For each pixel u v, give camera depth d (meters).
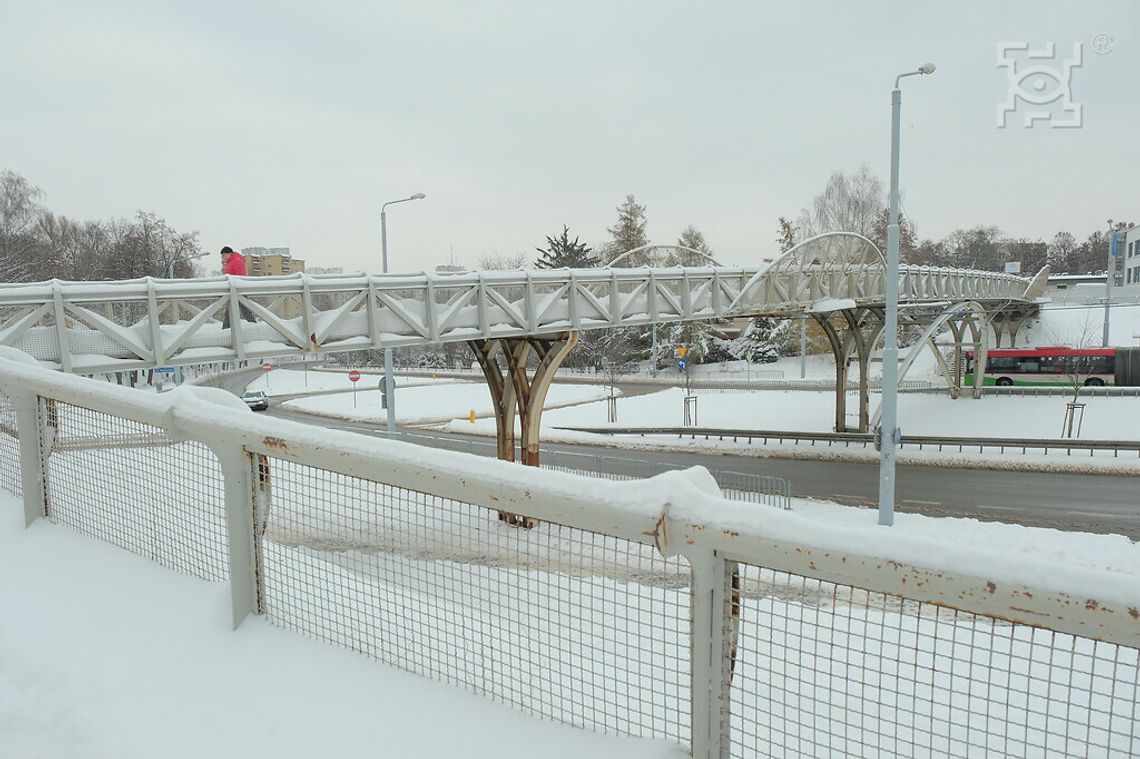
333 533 3.08
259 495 3.28
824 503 19.95
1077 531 17.08
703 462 26.78
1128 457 24.86
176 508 3.82
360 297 14.26
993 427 32.38
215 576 3.66
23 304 10.43
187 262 74.56
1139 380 40.72
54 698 2.82
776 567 1.90
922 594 1.69
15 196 63.50
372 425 38.56
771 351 63.97
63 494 4.57
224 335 12.77
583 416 40.56
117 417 3.96
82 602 3.58
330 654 3.01
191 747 2.50
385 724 2.54
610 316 19.30
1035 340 54.88
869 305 29.44
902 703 2.93
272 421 3.05
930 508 19.44
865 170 74.00
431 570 2.78
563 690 2.72
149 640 3.20
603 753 2.27
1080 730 2.76
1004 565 1.59
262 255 81.75
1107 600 1.46
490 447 30.16
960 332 40.62
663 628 2.21
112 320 11.45
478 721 2.51
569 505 2.21
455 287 15.84
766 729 2.67
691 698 2.11
